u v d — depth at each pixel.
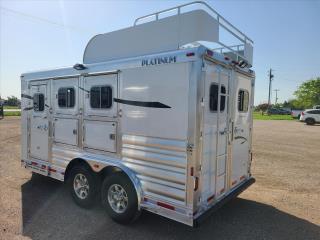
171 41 3.36
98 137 3.89
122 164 3.58
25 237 3.26
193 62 2.83
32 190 4.93
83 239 3.23
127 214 3.46
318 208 4.32
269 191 5.14
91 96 3.96
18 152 8.47
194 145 2.84
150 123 3.22
